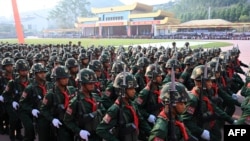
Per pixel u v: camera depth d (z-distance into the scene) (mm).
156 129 4559
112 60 17109
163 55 12617
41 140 7270
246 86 9375
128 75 5594
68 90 7004
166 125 4605
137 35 97125
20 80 8844
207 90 6785
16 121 8883
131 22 98875
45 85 8094
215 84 7859
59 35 125062
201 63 13258
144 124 5812
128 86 5395
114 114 5262
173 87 4660
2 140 9414
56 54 16422
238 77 12625
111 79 9852
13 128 8984
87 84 5906
